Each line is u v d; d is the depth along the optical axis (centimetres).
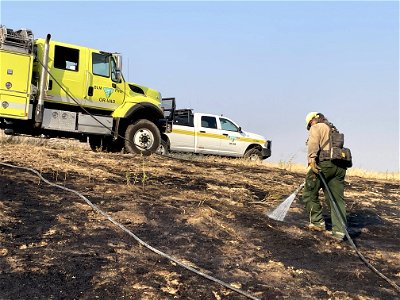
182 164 1125
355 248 614
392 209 942
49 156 943
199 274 453
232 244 566
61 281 401
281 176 1161
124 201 664
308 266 533
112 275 425
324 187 687
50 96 1172
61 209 589
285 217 744
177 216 632
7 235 482
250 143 1808
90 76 1230
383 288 491
